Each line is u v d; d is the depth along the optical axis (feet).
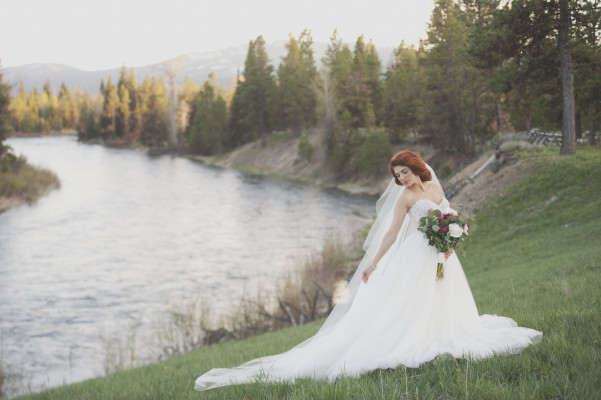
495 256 51.80
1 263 83.41
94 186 182.39
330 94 200.13
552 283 23.97
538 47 74.95
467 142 154.81
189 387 17.17
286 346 25.58
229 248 92.22
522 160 74.69
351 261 70.95
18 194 148.05
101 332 54.08
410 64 226.38
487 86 79.20
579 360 10.05
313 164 206.28
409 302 12.47
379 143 165.58
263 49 274.77
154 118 392.06
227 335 48.80
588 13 68.59
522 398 8.74
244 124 288.92
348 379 11.04
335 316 13.92
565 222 55.06
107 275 76.54
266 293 63.57
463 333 12.67
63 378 43.01
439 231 12.28
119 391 21.71
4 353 49.01
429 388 9.81
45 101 632.38
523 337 12.07
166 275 75.87
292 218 120.98
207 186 183.73
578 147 83.51
